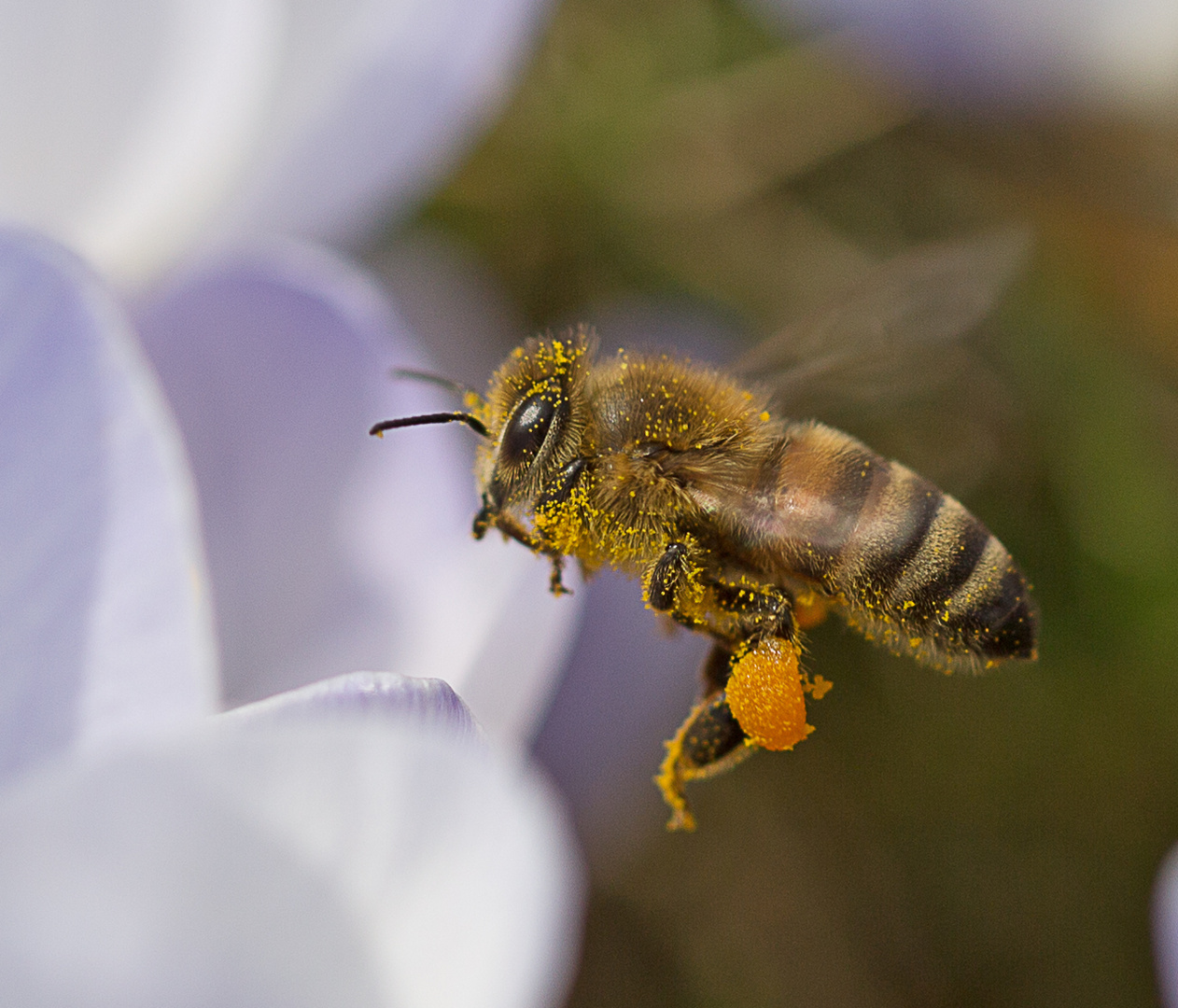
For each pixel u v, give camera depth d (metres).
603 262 0.14
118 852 0.09
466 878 0.09
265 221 0.12
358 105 0.11
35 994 0.09
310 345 0.11
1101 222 0.14
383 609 0.11
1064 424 0.14
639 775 0.12
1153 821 0.14
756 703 0.11
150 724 0.09
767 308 0.15
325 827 0.09
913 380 0.11
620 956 0.14
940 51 0.13
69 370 0.09
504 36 0.12
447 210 0.14
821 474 0.11
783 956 0.14
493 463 0.11
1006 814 0.14
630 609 0.12
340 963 0.09
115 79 0.11
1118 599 0.14
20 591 0.09
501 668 0.11
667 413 0.11
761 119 0.14
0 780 0.09
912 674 0.14
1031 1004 0.14
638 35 0.14
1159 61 0.13
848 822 0.14
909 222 0.15
